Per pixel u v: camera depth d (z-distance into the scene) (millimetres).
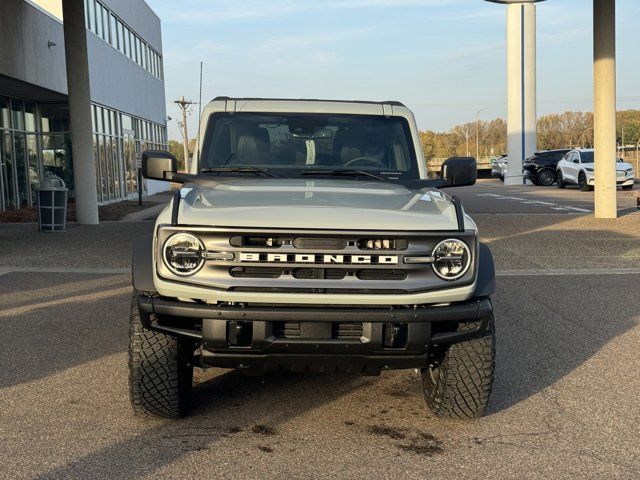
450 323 4266
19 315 7555
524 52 45969
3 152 21297
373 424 4590
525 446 4234
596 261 11305
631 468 3930
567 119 117750
